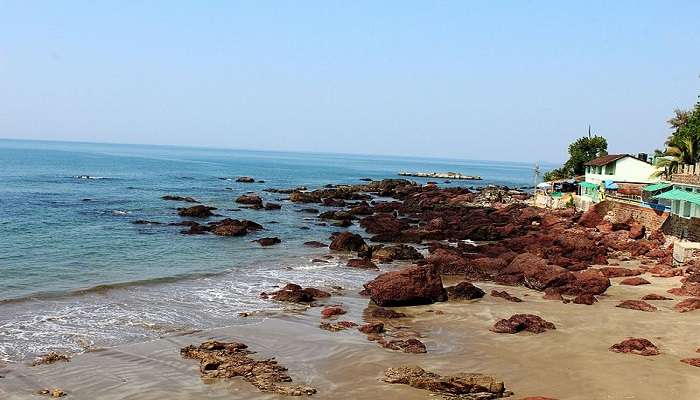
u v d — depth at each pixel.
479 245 49.81
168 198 79.69
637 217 54.69
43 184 95.44
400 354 21.80
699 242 41.22
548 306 29.47
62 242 44.41
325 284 34.56
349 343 23.06
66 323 24.86
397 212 77.94
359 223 64.75
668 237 47.94
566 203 75.31
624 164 75.88
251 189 106.88
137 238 48.03
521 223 64.44
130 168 160.00
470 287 31.64
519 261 36.72
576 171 111.81
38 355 21.03
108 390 18.06
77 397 17.52
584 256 43.22
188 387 18.33
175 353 21.50
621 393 17.78
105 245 44.25
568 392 17.92
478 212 74.81
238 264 40.03
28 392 17.81
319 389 18.25
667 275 36.59
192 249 44.78
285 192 100.56
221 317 26.72
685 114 80.44
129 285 32.22
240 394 17.83
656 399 17.31
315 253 45.62
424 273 30.58
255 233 54.47
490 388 17.75
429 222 64.12
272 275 36.66
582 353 21.80
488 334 24.48
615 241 50.38
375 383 18.78
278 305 29.23
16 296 29.00
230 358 20.52
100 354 21.27
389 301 29.39
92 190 89.06
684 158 63.84
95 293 30.19
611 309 28.66
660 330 24.78
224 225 53.66
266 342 23.11
